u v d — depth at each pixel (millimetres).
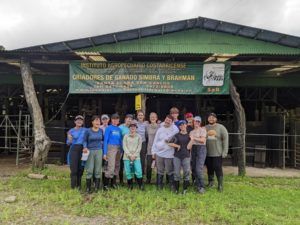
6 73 14078
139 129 9172
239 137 11344
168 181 9500
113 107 15148
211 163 9258
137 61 11484
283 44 13547
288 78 14125
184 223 6508
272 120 14477
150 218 6719
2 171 11414
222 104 15109
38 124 11328
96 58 11539
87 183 8531
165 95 15117
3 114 15711
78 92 11281
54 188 8789
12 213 6859
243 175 11211
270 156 14523
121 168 9258
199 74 11242
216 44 13695
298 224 6469
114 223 6441
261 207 7555
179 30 13562
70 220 6555
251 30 13016
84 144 8531
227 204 7719
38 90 14617
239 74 14094
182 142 8516
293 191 9141
